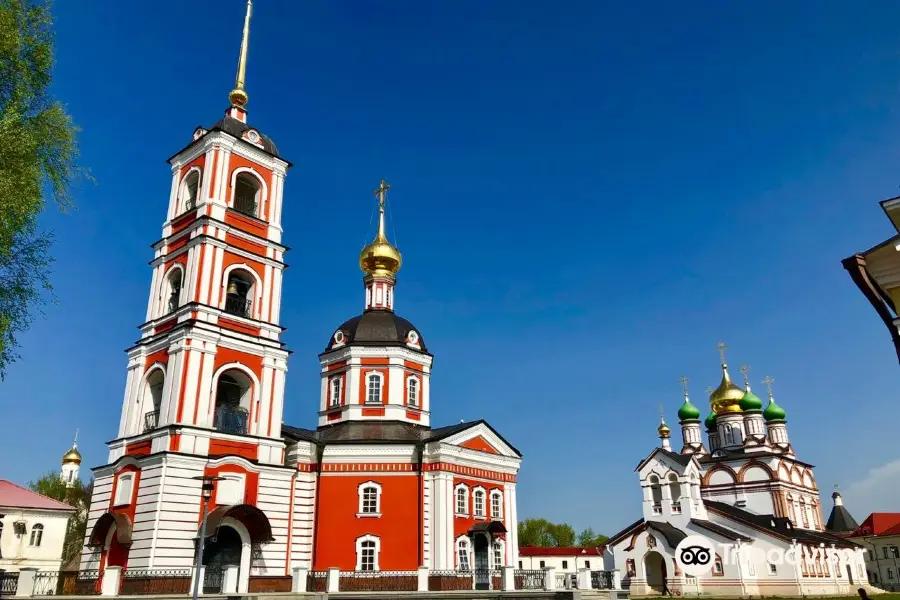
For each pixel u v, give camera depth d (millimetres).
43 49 23031
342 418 49906
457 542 43281
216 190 42375
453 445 44594
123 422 40156
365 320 53000
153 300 42594
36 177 22031
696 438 89375
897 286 14516
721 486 82000
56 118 23266
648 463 72188
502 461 48500
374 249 56188
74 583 35906
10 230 21188
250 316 42125
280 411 41750
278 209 45719
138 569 33938
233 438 38812
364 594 32906
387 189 58688
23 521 56156
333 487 43531
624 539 68938
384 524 42906
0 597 27703
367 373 50656
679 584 64250
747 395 84938
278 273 44406
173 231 43656
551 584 37938
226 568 31094
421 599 33812
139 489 36406
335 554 41906
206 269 40438
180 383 37438
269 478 39938
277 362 42344
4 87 22234
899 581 96625
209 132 43344
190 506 35875
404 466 44406
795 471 84312
